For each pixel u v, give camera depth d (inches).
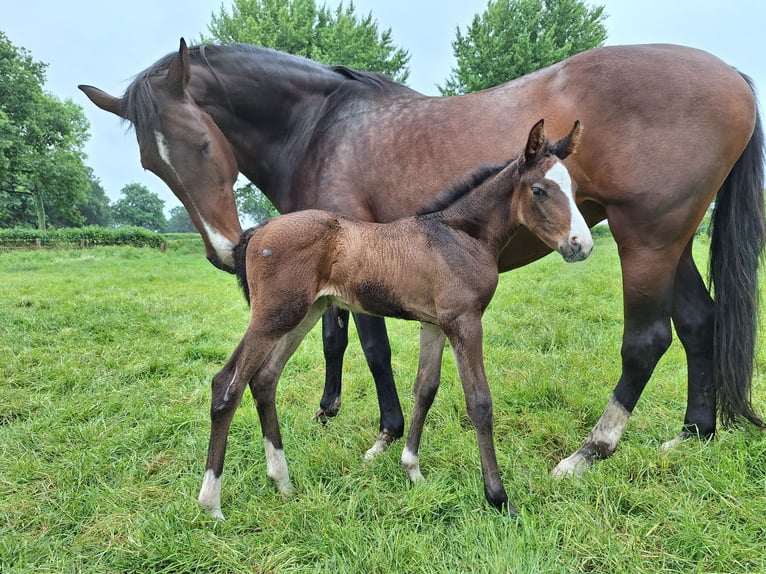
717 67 82.7
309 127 105.7
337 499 78.3
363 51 742.5
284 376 140.9
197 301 256.7
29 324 193.9
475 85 788.0
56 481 85.7
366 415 113.0
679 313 96.7
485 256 80.4
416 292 78.5
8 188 1149.7
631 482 80.9
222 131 107.5
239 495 81.8
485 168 81.7
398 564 63.4
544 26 811.4
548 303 224.1
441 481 80.9
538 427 101.9
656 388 120.3
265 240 76.0
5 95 986.1
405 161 91.0
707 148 79.0
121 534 72.0
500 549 63.2
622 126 81.0
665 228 81.0
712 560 63.4
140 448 98.3
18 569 65.3
